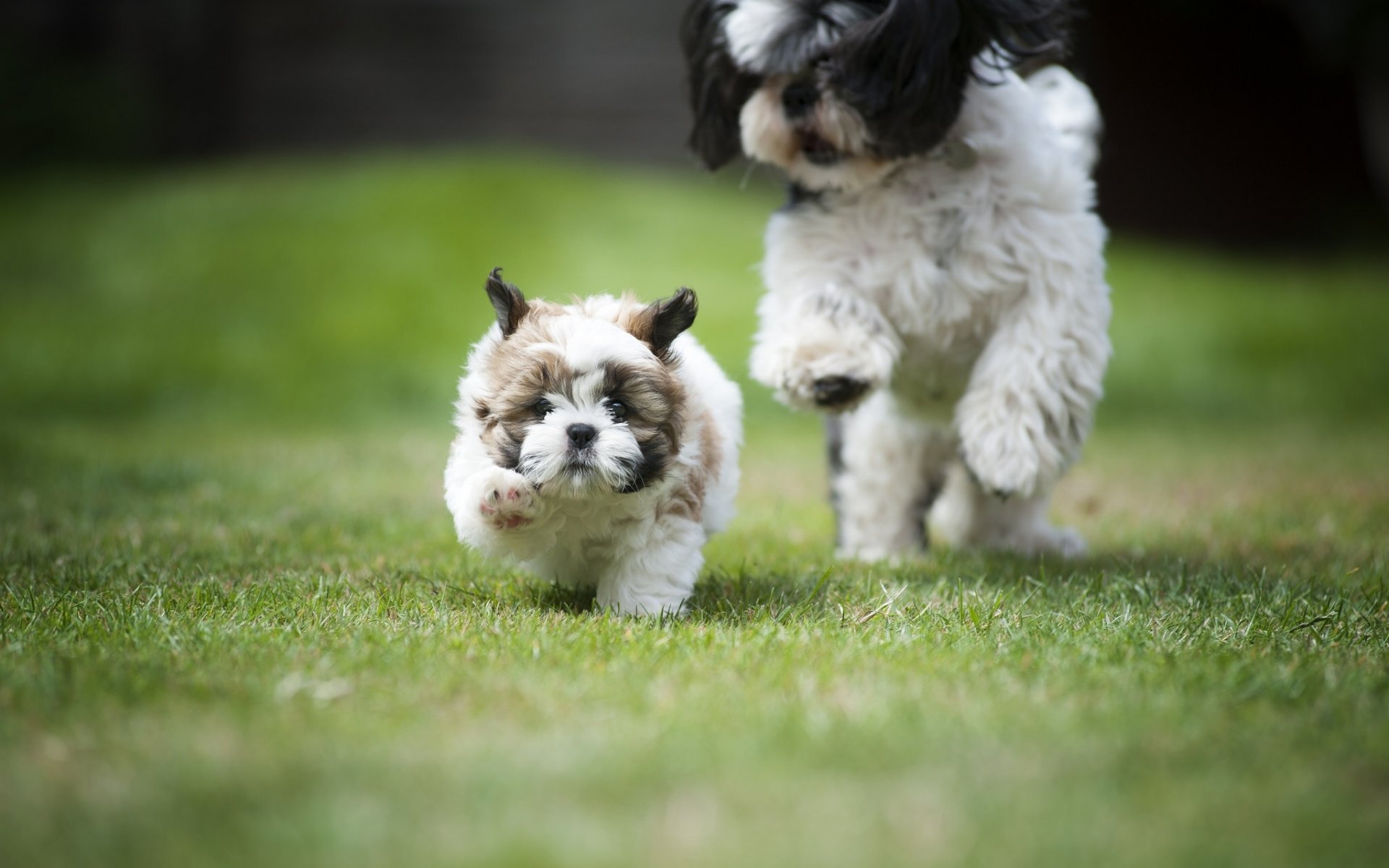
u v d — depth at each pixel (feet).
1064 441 22.89
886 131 21.59
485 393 18.20
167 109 105.19
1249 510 31.48
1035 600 20.01
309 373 57.52
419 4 102.73
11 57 101.55
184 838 10.57
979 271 22.45
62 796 11.39
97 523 27.25
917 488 26.21
